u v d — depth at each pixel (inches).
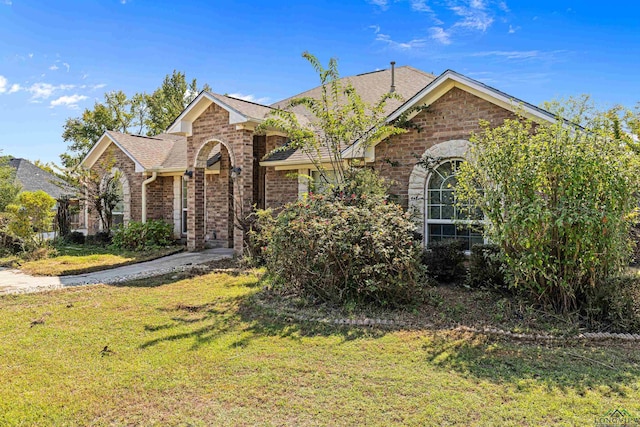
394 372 187.8
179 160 726.5
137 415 154.7
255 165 618.8
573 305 263.4
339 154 461.1
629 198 250.8
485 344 221.6
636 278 252.7
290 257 306.5
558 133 268.4
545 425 143.1
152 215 742.5
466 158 342.3
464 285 344.2
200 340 232.4
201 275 432.8
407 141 443.5
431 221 433.1
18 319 277.1
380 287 279.4
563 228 250.5
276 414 153.3
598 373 184.7
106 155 788.6
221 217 695.7
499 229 273.0
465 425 143.8
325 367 194.2
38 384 180.1
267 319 270.2
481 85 387.9
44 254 576.4
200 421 149.5
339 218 293.9
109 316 282.4
